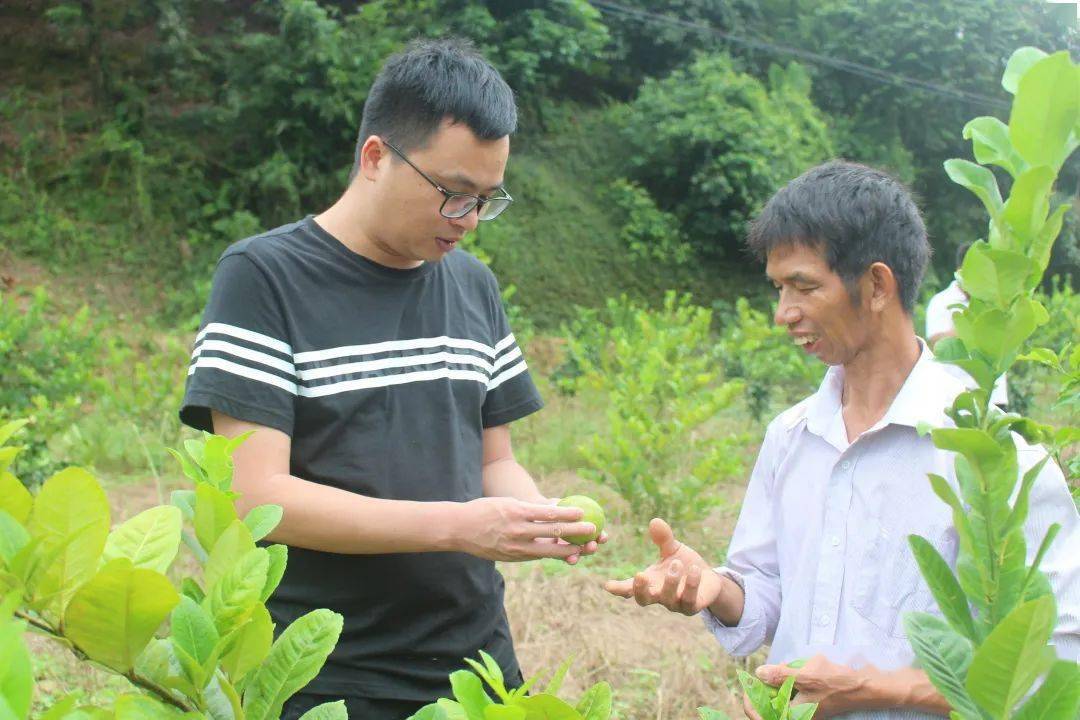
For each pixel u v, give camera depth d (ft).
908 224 6.21
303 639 3.93
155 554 3.60
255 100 55.52
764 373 31.22
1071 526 5.87
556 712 3.40
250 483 6.82
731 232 64.39
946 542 6.23
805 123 69.51
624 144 67.15
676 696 14.94
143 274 51.44
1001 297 3.59
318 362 7.20
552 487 26.27
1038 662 3.25
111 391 28.71
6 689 2.57
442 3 60.90
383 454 7.34
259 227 55.62
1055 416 26.08
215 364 6.89
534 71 66.95
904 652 6.24
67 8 55.01
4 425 3.52
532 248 60.23
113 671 3.33
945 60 73.26
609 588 6.49
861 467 6.56
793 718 4.41
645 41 72.64
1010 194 3.59
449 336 7.88
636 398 24.84
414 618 7.47
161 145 56.03
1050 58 3.46
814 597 6.59
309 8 54.75
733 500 25.58
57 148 54.70
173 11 55.72
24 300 46.85
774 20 78.89
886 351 6.46
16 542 3.20
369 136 7.21
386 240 7.34
